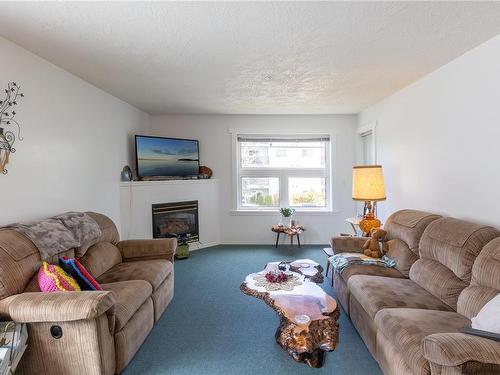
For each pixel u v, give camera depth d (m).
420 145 3.17
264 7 1.74
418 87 3.19
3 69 2.13
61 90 2.78
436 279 2.17
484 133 2.29
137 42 2.22
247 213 5.21
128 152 4.27
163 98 3.94
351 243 3.27
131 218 4.13
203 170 5.08
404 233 2.80
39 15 1.82
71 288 1.91
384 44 2.28
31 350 1.70
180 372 1.99
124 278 2.54
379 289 2.25
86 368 1.71
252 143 5.27
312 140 5.18
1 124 2.11
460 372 1.22
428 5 1.73
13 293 1.75
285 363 2.07
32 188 2.40
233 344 2.29
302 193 5.32
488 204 2.27
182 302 3.01
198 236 4.93
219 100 4.06
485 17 1.88
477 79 2.34
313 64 2.71
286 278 2.55
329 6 1.73
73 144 2.97
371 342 2.09
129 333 2.04
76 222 2.54
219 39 2.17
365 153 5.04
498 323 1.43
